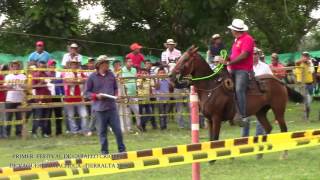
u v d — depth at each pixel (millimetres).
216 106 11211
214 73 11297
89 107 16875
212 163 10945
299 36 32531
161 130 17562
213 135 11320
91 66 17250
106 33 28797
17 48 26703
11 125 16609
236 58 10984
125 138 15508
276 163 10953
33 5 25828
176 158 6758
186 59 11180
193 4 25672
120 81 16594
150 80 17438
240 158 11648
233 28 11070
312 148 12680
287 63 28312
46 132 16641
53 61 16953
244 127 11906
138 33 29219
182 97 17734
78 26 27328
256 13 30625
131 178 9703
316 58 28312
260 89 11375
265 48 33375
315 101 26688
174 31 28578
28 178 5996
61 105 16031
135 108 17125
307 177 9359
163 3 27938
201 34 26000
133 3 28281
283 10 30625
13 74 16078
